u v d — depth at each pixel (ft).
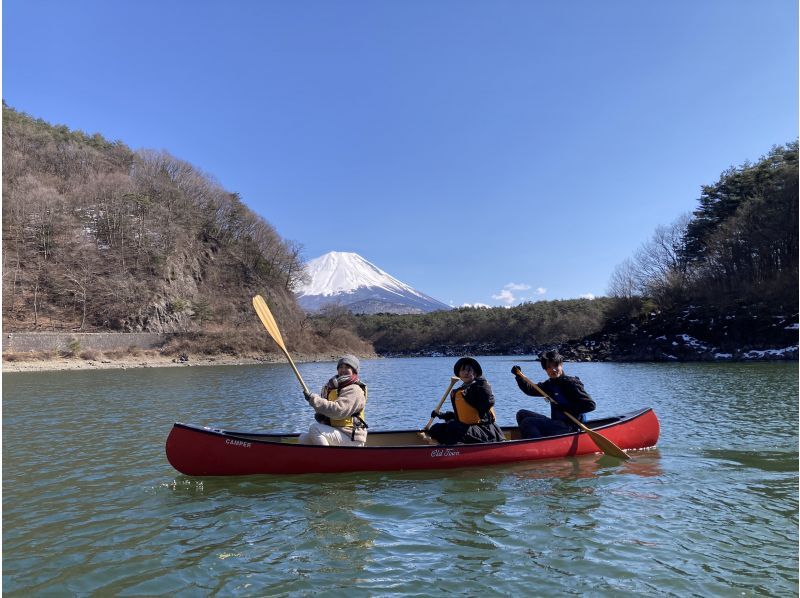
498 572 12.67
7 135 285.84
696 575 12.37
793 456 24.58
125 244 233.35
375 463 21.57
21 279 195.93
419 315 476.13
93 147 353.72
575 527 15.53
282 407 49.49
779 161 195.42
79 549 14.24
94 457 26.11
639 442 26.00
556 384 25.72
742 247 169.17
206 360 187.62
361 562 13.30
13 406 50.42
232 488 19.89
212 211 295.48
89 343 170.50
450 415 25.26
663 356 149.48
